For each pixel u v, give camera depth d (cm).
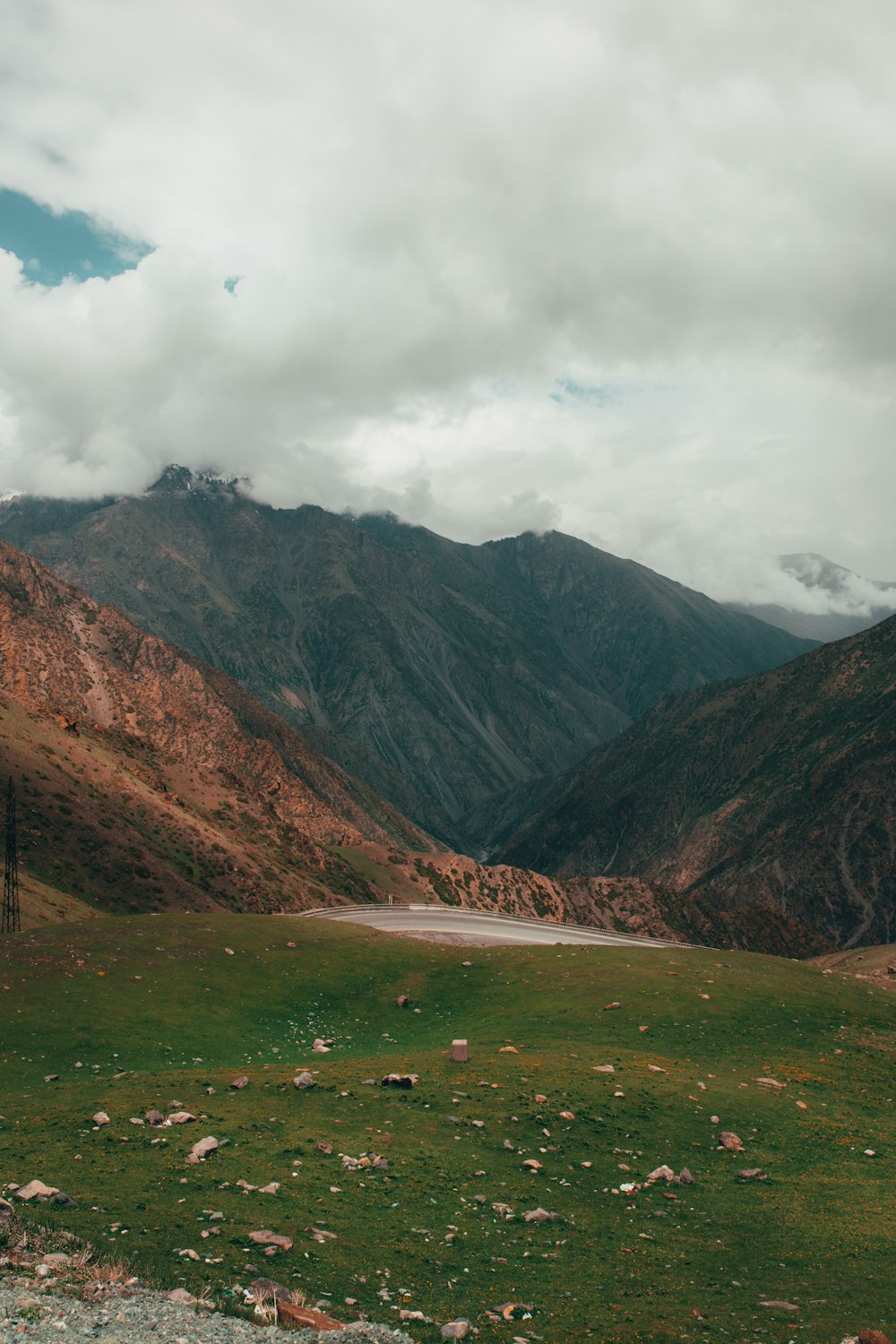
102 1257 1989
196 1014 5444
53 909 8919
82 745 15338
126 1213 2311
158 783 16175
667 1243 2675
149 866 12075
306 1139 3094
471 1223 2611
